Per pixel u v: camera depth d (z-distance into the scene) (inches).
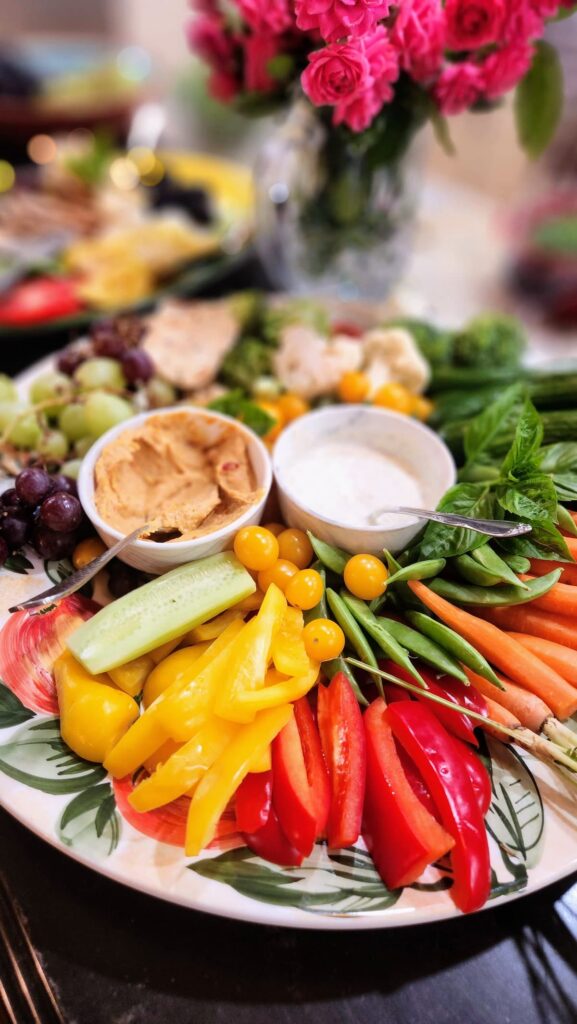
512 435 20.8
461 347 26.1
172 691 16.1
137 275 30.5
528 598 17.6
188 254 31.1
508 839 15.6
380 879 15.2
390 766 16.0
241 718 15.7
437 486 20.4
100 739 16.0
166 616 17.3
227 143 41.9
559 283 31.1
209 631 17.8
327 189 25.4
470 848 15.0
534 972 15.7
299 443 21.4
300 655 16.9
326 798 15.7
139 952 15.6
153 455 20.0
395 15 19.1
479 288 32.1
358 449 21.8
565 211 33.4
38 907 16.0
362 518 19.8
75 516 18.5
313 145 24.6
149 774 16.3
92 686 16.5
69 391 22.3
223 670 16.5
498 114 43.9
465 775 15.8
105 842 15.1
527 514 18.0
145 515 19.1
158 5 58.2
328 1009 15.1
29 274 30.7
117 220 33.9
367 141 22.6
